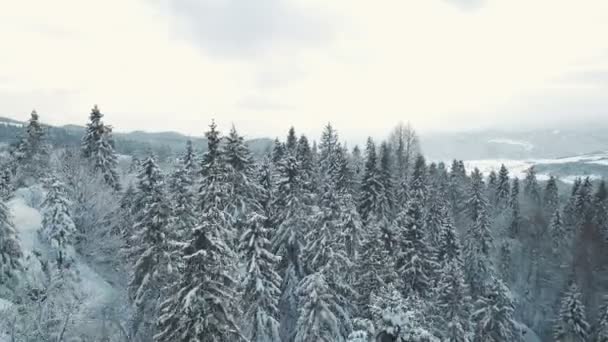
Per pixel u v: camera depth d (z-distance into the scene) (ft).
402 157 258.57
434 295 111.65
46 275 96.73
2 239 93.76
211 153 104.63
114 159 170.71
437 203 186.29
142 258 88.22
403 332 48.37
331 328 90.27
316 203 151.74
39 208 139.23
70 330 83.20
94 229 121.29
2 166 173.58
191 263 60.39
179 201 99.09
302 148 189.47
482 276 193.67
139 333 90.07
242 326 86.17
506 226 274.16
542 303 225.76
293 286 109.70
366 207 160.45
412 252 126.41
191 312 58.13
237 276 72.38
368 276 100.12
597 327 168.35
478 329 130.31
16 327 74.18
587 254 223.30
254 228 90.84
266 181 130.00
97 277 113.09
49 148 178.09
